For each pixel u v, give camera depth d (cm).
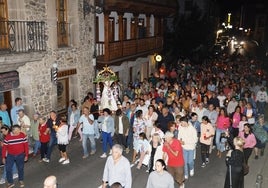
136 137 1127
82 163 1155
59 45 1437
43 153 1154
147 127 1231
